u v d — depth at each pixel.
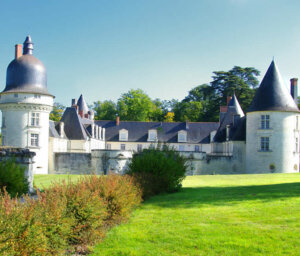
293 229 7.28
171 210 10.10
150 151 16.16
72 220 6.41
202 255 5.94
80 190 7.27
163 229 7.73
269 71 33.91
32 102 33.09
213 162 34.53
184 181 22.02
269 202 10.56
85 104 62.44
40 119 33.88
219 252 6.06
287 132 32.56
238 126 37.81
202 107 69.19
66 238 6.24
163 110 81.62
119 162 34.41
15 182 13.01
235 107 44.12
